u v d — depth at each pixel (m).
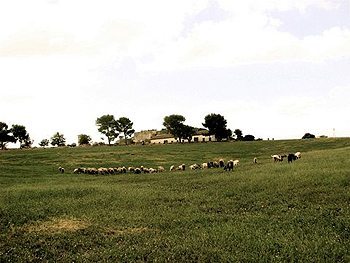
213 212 26.33
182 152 106.56
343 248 16.89
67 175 60.81
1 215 26.06
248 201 28.58
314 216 22.61
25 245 19.91
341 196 26.81
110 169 63.84
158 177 50.47
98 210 27.91
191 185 39.06
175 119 169.88
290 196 28.59
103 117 192.38
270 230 20.39
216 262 16.31
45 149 129.25
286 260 15.92
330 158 52.44
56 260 17.72
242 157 91.56
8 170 65.75
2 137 179.25
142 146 135.00
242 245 18.19
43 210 27.67
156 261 16.62
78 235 21.56
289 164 49.59
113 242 20.06
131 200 31.47
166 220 24.44
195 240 19.42
